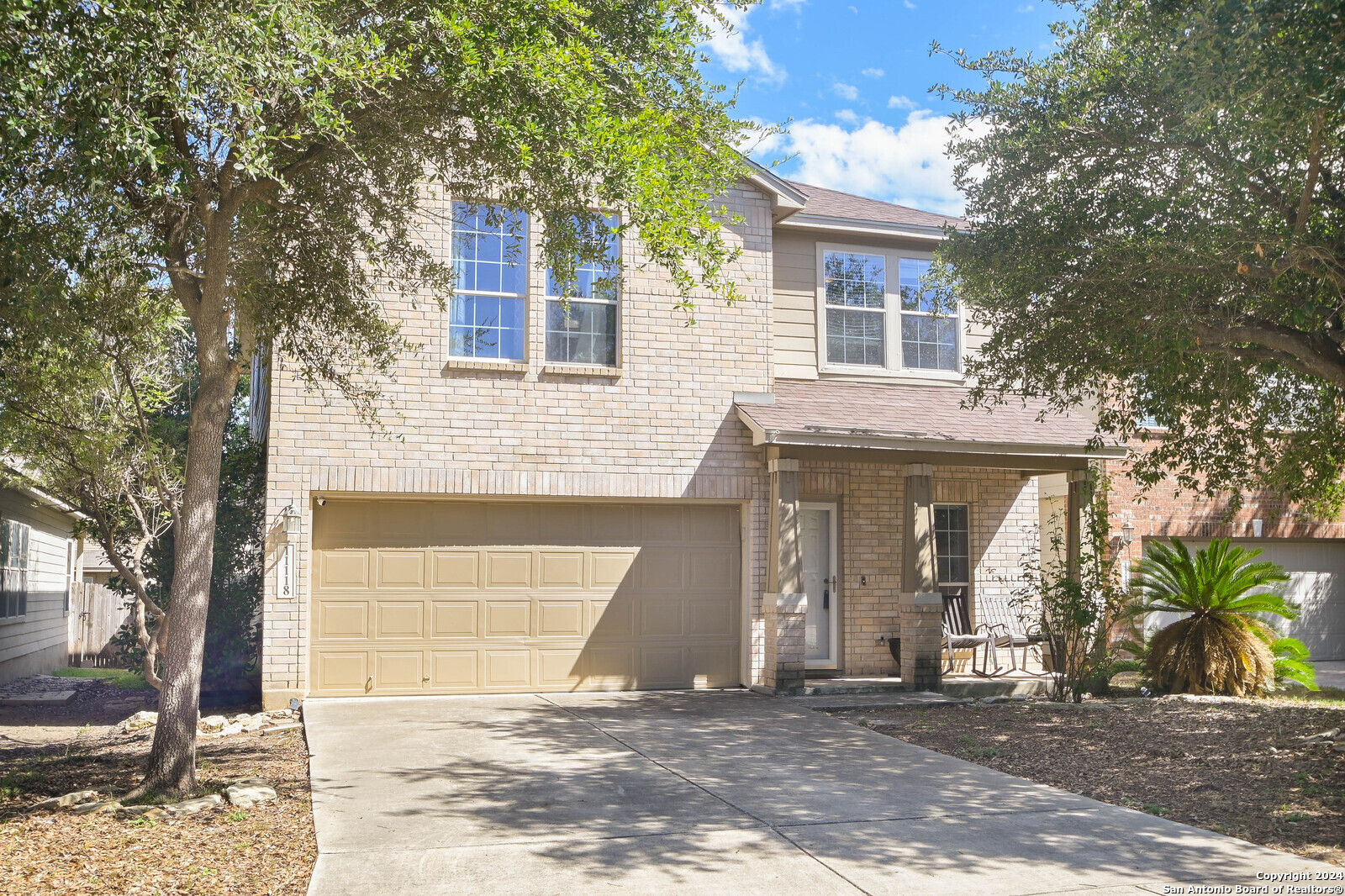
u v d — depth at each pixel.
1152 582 14.94
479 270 13.14
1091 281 9.69
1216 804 7.75
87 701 16.11
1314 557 19.03
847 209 15.68
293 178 9.08
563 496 13.08
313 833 6.79
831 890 5.72
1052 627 13.90
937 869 6.11
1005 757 9.55
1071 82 9.93
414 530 12.89
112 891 5.60
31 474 13.34
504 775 8.48
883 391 15.16
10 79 5.68
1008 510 15.77
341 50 6.94
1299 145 8.37
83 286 8.66
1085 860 6.30
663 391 13.59
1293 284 8.99
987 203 10.78
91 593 24.39
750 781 8.38
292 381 12.21
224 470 15.19
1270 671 13.64
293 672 12.09
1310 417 11.70
